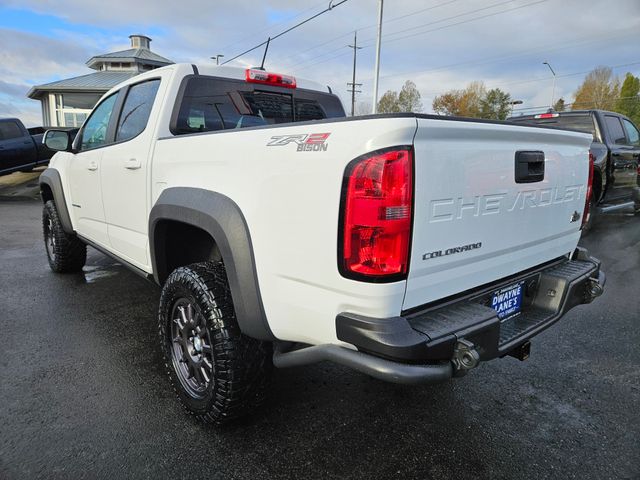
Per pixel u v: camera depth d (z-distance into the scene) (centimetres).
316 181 177
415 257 174
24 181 1477
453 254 190
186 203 239
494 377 300
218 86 324
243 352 221
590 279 266
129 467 211
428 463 218
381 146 162
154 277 293
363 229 165
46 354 321
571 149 264
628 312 418
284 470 212
